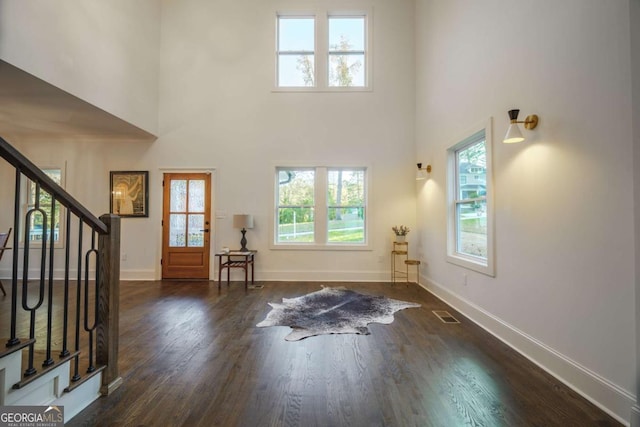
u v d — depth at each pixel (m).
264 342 2.61
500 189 2.70
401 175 5.20
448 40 3.82
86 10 3.55
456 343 2.61
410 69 5.24
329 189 5.33
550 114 2.10
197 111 5.25
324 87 5.26
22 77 2.94
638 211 1.50
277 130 5.25
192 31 5.27
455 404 1.75
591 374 1.78
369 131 5.23
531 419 1.62
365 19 5.34
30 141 5.17
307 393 1.85
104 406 1.70
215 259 5.20
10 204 5.15
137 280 5.18
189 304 3.78
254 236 5.21
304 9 5.26
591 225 1.78
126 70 4.31
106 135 5.02
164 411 1.67
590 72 1.78
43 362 1.51
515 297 2.50
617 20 1.61
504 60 2.63
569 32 1.93
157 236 5.20
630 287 1.56
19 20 2.75
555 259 2.06
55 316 3.18
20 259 5.16
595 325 1.76
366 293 4.35
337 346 2.54
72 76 3.36
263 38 5.28
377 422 1.59
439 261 4.13
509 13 2.56
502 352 2.43
